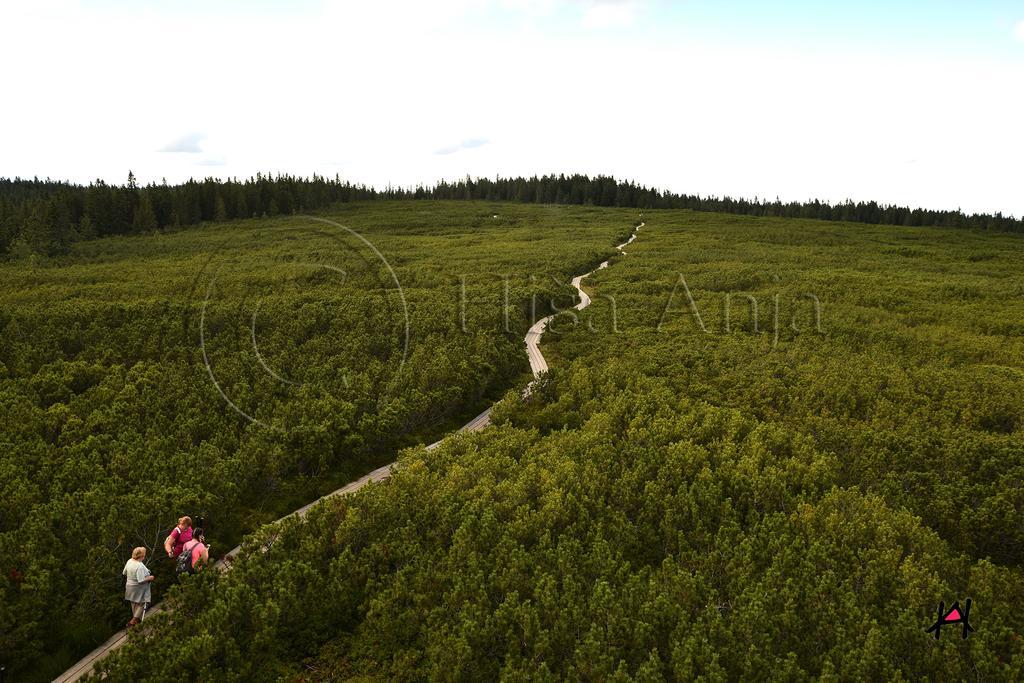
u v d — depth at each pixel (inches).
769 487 821.2
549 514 748.0
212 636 526.6
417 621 595.2
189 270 2440.9
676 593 609.0
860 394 1263.5
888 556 657.6
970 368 1513.3
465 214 5816.9
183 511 728.3
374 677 551.8
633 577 624.1
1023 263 3346.5
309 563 635.5
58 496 749.9
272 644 576.7
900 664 523.8
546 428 1133.1
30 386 1127.0
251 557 645.9
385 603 595.5
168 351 1360.7
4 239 3142.2
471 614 581.0
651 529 751.7
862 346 1707.7
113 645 576.1
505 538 695.1
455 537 701.3
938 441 1027.9
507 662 520.4
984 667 509.4
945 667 513.3
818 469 880.3
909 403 1221.1
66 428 964.6
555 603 587.5
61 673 539.8
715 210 7736.2
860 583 645.9
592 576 652.7
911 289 2479.1
